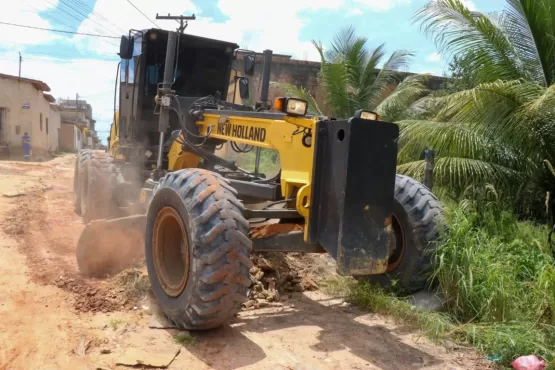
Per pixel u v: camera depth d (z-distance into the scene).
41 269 5.25
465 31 8.80
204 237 3.67
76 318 4.13
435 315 4.39
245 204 5.55
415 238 4.79
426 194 4.92
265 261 5.25
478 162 8.37
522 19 8.56
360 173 3.79
